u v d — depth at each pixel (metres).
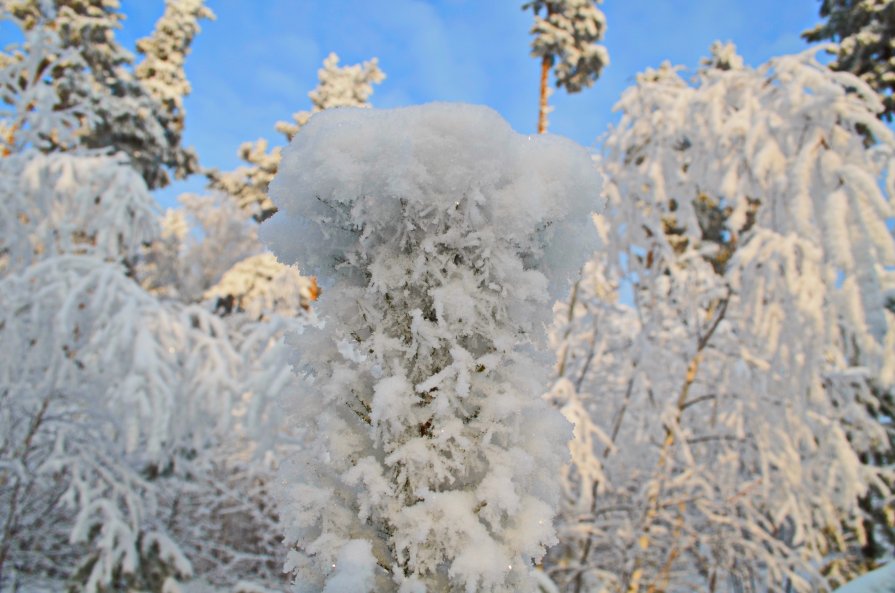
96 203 6.95
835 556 6.57
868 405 5.75
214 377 6.25
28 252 6.27
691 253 5.79
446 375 1.31
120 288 6.00
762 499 5.89
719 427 6.42
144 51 20.06
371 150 1.30
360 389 1.38
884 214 4.08
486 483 1.28
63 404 6.09
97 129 14.85
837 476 5.42
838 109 4.60
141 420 5.45
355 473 1.27
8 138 6.94
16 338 5.37
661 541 5.95
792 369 4.83
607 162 6.43
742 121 5.20
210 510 8.48
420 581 1.22
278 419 6.02
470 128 1.30
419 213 1.33
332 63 21.30
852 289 4.27
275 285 15.52
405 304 1.40
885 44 9.37
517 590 1.26
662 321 6.16
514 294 1.36
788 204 4.66
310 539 1.36
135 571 6.23
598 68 10.07
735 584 6.88
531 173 1.37
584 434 5.80
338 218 1.38
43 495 6.27
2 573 6.25
